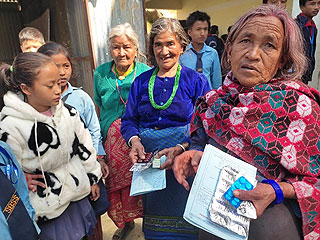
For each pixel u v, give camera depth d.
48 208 1.38
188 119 1.76
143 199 1.95
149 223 1.92
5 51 4.90
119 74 2.17
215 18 7.55
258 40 0.94
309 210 0.89
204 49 3.13
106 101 2.17
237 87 1.02
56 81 1.29
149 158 1.51
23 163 1.32
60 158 1.41
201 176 0.89
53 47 1.73
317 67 4.12
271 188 0.86
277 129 0.93
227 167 0.91
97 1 3.64
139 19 3.70
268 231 0.94
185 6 8.95
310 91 0.97
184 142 1.56
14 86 1.31
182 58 3.14
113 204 2.15
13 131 1.26
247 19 0.98
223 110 1.02
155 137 1.73
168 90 1.75
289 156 0.90
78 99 1.88
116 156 2.04
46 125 1.33
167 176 1.77
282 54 0.99
